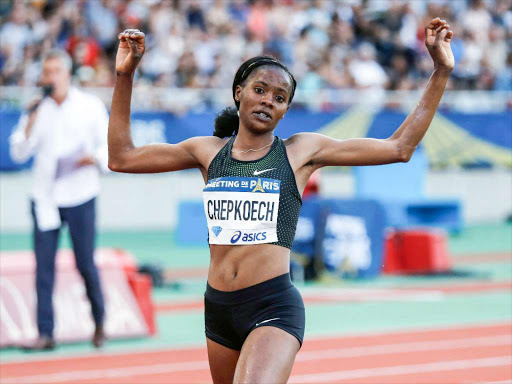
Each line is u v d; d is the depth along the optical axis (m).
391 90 50.28
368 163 11.02
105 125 20.31
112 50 46.72
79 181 20.14
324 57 49.38
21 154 20.14
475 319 25.33
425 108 11.05
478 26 55.44
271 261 10.69
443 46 11.02
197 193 47.16
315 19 52.53
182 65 45.94
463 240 44.34
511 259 38.56
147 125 42.81
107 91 42.78
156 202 46.56
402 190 43.00
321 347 21.53
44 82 19.95
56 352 20.84
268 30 50.00
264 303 10.62
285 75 10.78
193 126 43.53
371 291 30.20
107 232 45.03
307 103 46.84
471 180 51.00
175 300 28.22
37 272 20.75
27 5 46.97
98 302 20.84
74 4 47.00
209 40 48.31
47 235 20.47
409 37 53.28
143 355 20.64
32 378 18.42
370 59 50.19
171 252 38.88
